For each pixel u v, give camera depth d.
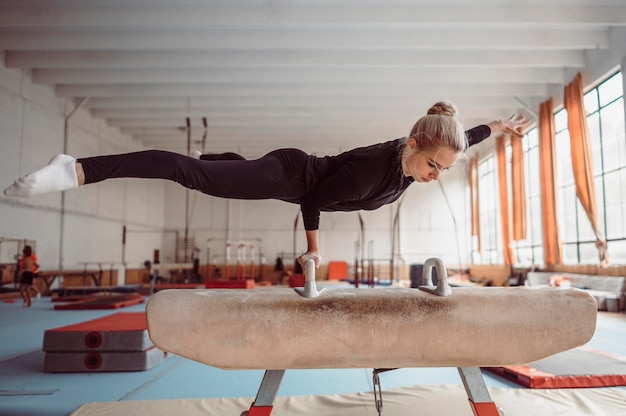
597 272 9.23
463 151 1.63
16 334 5.54
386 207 17.95
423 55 9.24
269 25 8.09
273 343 1.54
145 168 1.52
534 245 12.61
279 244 18.14
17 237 10.05
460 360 1.62
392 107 12.23
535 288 1.71
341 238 17.92
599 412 2.52
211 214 18.33
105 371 3.68
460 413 2.49
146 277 16.61
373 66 9.37
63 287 12.05
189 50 9.28
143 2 7.55
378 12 7.64
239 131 14.30
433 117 1.60
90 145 12.98
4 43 8.55
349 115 12.34
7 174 9.73
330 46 8.46
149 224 17.12
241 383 3.35
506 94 10.96
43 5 7.63
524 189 12.29
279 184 1.70
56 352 3.68
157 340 1.51
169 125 13.55
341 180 1.63
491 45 8.49
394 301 1.58
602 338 5.23
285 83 10.88
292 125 13.30
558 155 11.23
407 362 1.61
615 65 8.34
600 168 9.37
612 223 9.01
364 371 3.72
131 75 10.28
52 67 9.56
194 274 16.69
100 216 13.66
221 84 10.97
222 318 1.52
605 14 7.70
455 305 1.58
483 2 7.57
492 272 14.52
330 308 1.55
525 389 2.96
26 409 2.74
